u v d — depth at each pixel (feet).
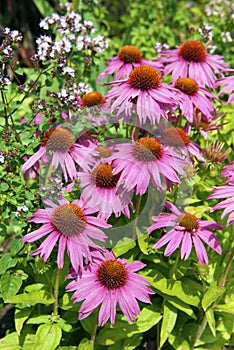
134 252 2.48
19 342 2.44
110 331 2.40
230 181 2.30
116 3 5.16
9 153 2.37
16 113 3.18
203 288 2.44
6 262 2.39
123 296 2.12
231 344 2.67
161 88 2.40
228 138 3.04
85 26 2.96
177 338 2.53
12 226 2.92
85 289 2.13
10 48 2.41
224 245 2.63
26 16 4.86
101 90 3.45
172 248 2.23
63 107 2.48
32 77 3.29
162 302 2.49
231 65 3.75
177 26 4.13
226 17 3.89
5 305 2.98
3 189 2.35
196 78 2.67
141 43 3.93
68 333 2.52
